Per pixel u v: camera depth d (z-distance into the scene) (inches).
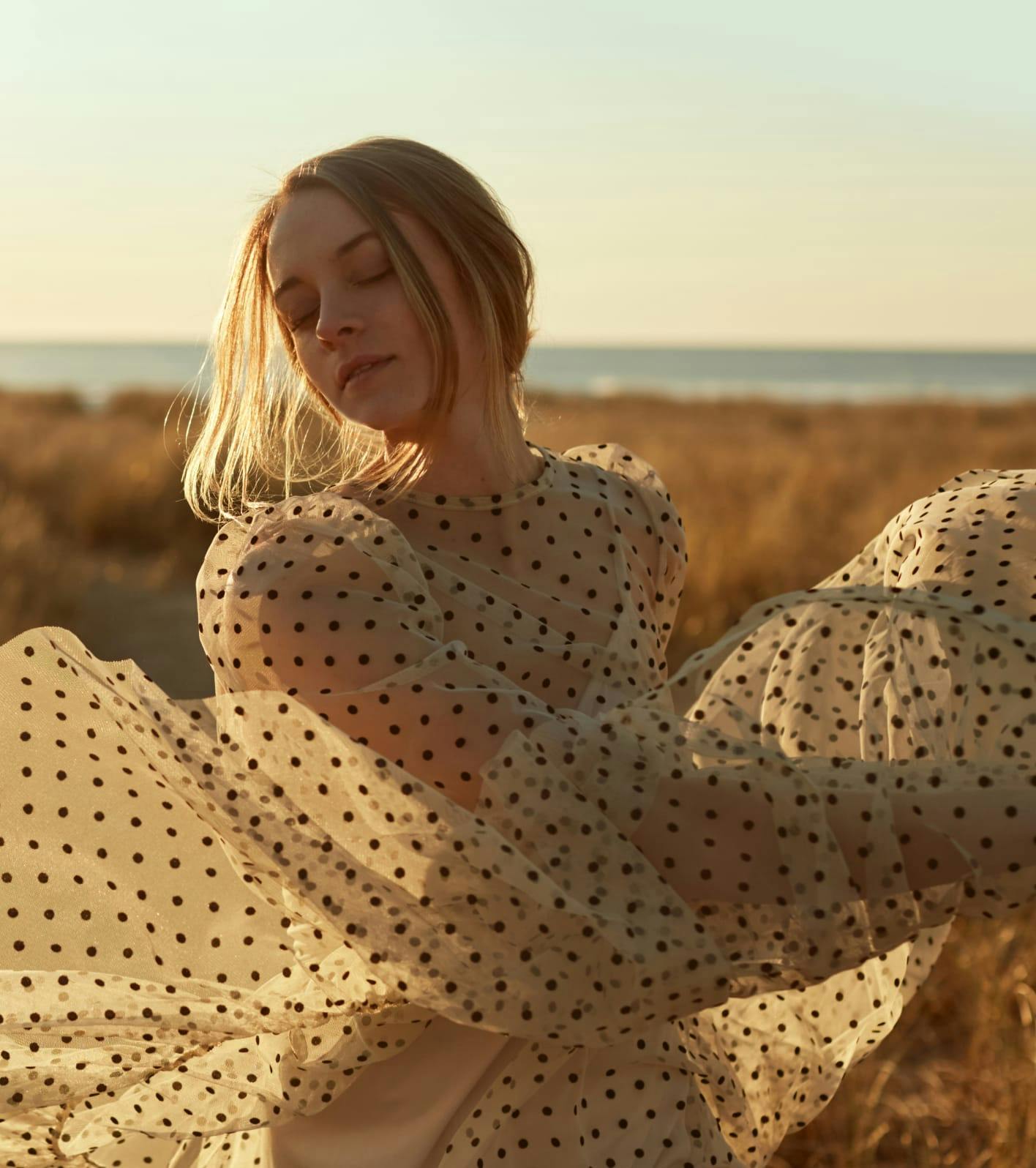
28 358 5836.6
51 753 58.8
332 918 54.4
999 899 55.7
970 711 62.6
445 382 59.6
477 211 61.0
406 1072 58.7
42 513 476.1
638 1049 60.3
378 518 58.1
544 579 63.9
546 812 54.7
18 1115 58.3
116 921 59.0
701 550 374.9
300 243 59.2
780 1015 70.7
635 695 63.1
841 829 55.6
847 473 627.5
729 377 4692.4
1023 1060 127.2
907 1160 121.9
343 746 54.1
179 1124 57.9
